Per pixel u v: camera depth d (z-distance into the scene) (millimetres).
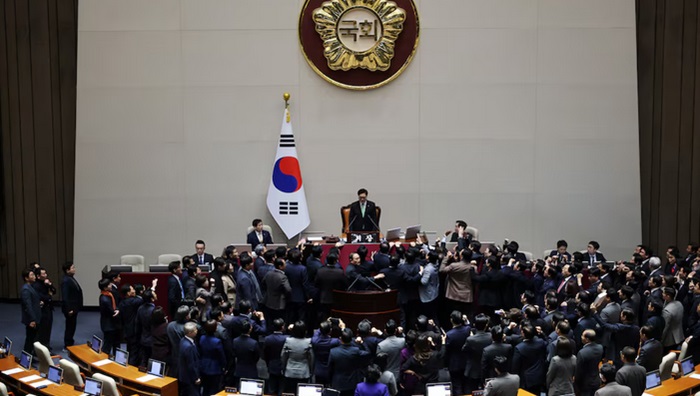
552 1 16688
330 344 9984
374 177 17047
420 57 16797
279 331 10391
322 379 10133
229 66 16828
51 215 17578
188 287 12359
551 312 10742
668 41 17266
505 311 12641
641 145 17516
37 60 17250
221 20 16750
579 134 16938
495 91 16859
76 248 17125
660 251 17609
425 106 16906
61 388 9805
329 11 16562
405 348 9734
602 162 16984
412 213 17109
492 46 16781
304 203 16734
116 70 16812
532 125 16922
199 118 16922
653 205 17578
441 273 13062
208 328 10180
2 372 10492
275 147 17000
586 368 9391
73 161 17484
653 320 10820
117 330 12742
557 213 17078
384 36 16562
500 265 12961
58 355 12297
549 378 9367
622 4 16688
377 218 15648
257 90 16875
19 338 14867
